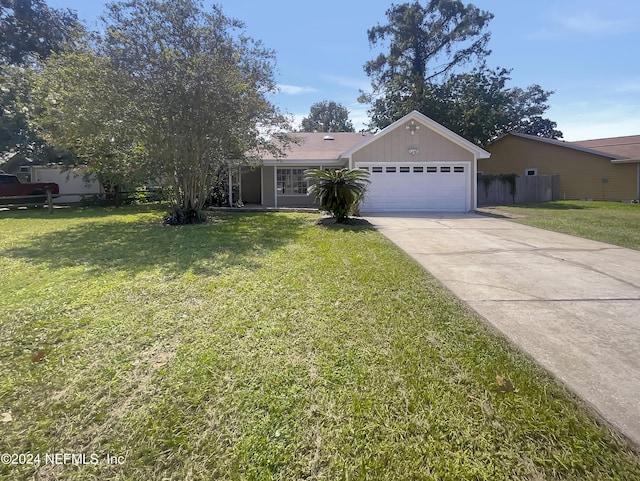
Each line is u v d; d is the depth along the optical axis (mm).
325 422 1901
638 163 17469
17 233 8367
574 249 6348
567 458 1661
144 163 9906
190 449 1739
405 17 25531
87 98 8406
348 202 9875
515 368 2393
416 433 1822
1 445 1770
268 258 5531
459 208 13859
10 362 2500
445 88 23344
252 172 18703
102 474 1613
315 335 2855
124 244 6840
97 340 2797
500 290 4020
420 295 3814
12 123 15523
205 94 8906
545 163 20531
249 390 2160
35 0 19438
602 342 2758
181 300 3654
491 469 1606
